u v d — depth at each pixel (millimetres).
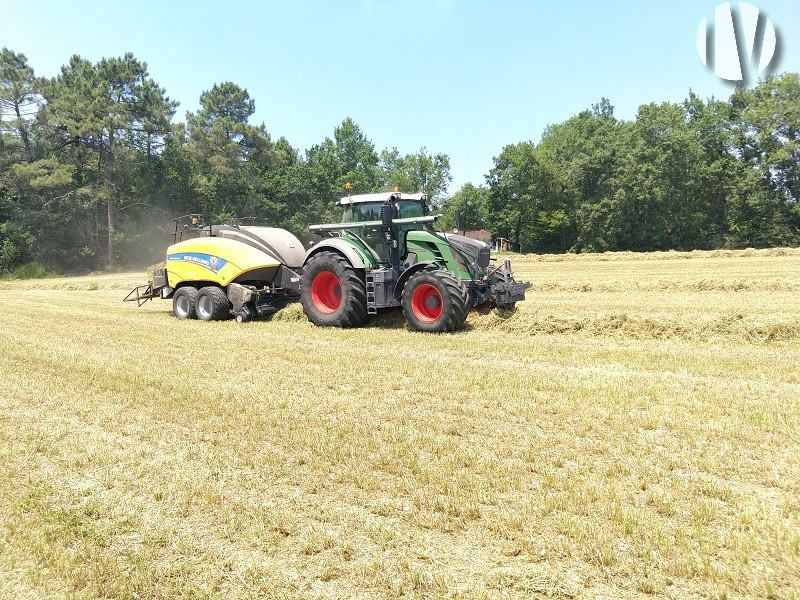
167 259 12852
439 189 65438
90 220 41188
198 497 3766
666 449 4305
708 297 14000
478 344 8523
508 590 2721
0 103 37219
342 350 8336
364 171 67812
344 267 10258
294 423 5090
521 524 3268
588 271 22781
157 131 38906
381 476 3990
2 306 15617
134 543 3264
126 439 4855
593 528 3170
